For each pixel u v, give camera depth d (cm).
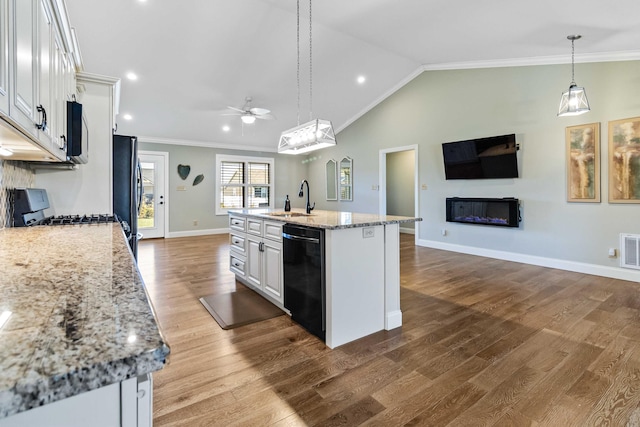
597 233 394
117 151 322
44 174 283
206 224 769
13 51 110
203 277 396
